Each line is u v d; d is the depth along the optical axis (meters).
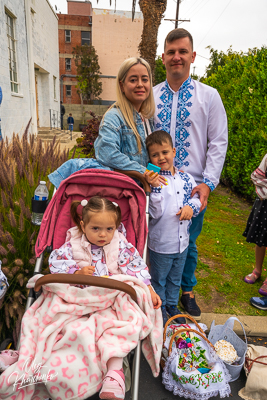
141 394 2.07
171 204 2.31
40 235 1.93
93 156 5.98
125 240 2.09
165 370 2.02
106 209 1.83
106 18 24.02
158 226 2.36
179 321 2.55
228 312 2.95
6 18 9.01
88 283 1.44
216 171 2.49
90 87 25.05
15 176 2.73
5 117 8.72
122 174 2.08
